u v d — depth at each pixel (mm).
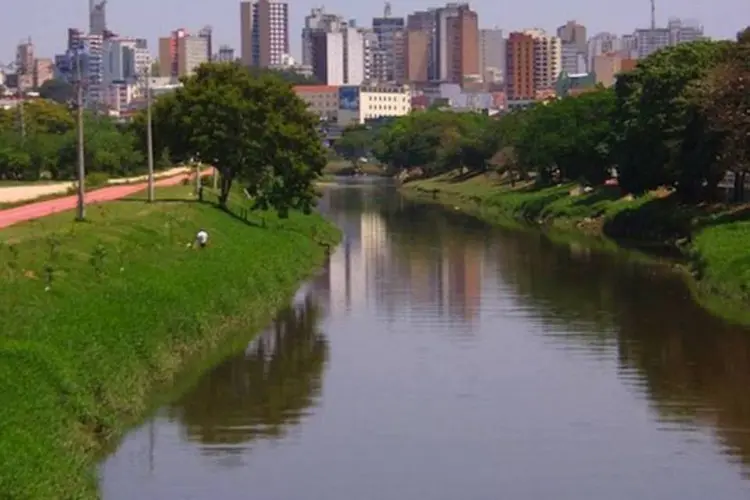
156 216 67125
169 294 46312
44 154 112562
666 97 89125
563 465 32969
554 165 128750
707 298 60312
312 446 34531
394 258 80688
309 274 71500
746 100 77062
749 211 81188
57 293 41688
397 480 31594
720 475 32062
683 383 42219
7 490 24797
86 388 34312
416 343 49594
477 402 39719
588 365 45219
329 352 47625
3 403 29359
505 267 75125
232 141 80188
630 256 79812
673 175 89688
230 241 67188
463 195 153375
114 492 30219
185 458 33188
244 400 39594
